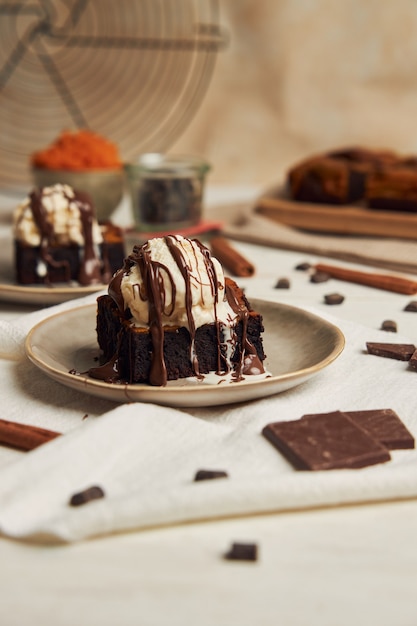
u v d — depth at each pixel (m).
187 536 0.48
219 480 0.50
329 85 1.33
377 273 0.89
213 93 1.37
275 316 0.68
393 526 0.49
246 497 0.49
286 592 0.45
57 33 1.34
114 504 0.48
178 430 0.55
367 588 0.45
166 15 1.33
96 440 0.53
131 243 0.95
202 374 0.62
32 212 0.82
